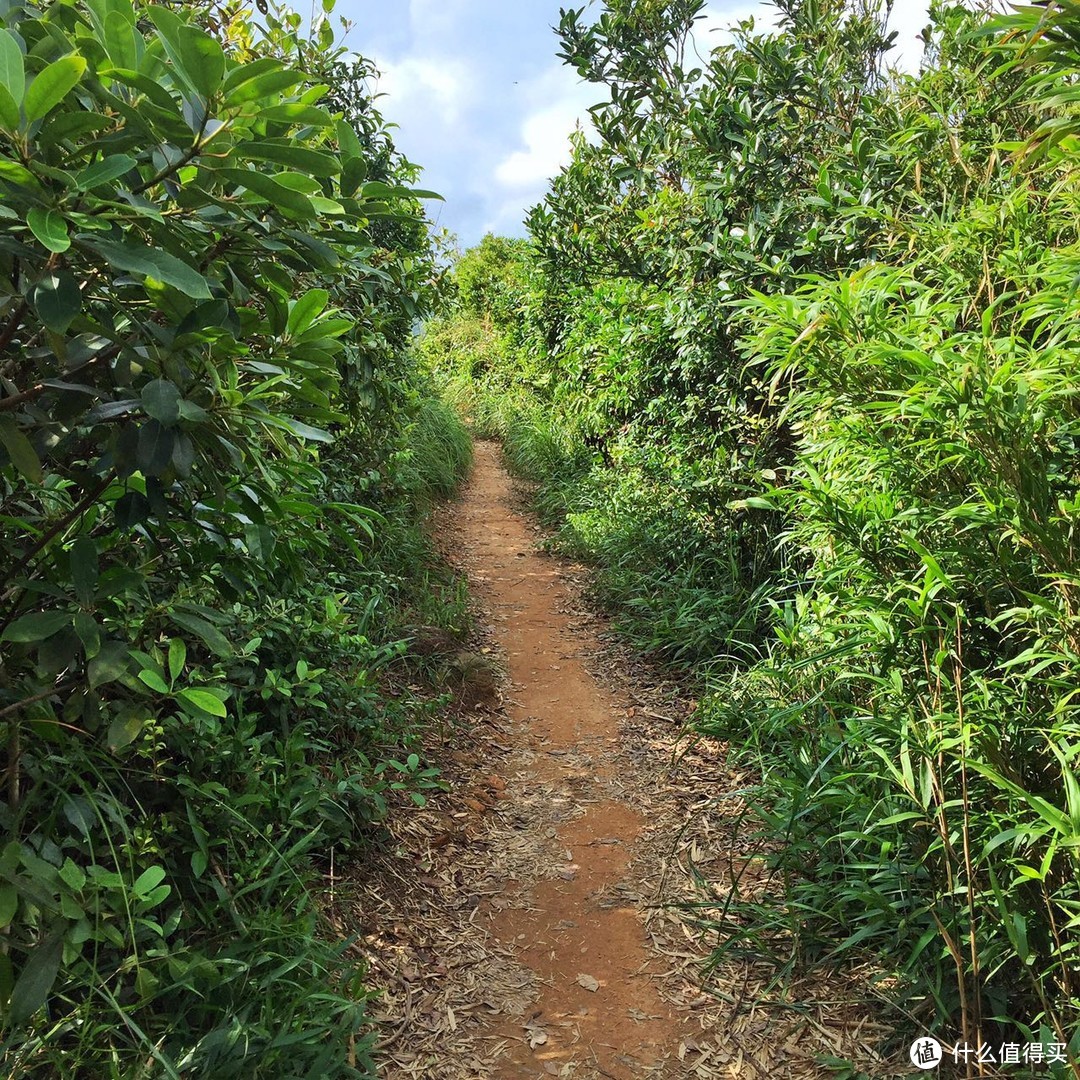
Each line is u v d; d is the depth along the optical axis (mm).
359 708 3568
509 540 7965
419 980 2559
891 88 4730
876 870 2512
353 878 2904
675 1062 2277
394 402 5574
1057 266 2311
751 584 4984
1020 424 2156
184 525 1936
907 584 2262
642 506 6535
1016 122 3867
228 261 1688
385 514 6309
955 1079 2004
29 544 1776
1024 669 2332
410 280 4914
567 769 3951
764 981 2516
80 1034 1729
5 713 1623
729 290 4508
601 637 5516
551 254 8266
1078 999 1906
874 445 2564
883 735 2520
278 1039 1920
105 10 1409
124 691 2076
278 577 2242
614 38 5723
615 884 3090
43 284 1315
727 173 4680
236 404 1645
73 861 1879
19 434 1412
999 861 2172
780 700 3457
